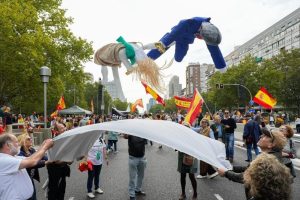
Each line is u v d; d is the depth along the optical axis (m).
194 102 12.58
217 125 14.05
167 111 133.75
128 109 39.94
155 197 8.34
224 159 3.74
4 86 31.44
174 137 3.67
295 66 53.03
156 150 19.47
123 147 21.47
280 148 5.18
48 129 20.91
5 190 4.12
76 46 34.41
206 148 3.69
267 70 61.22
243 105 69.31
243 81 64.31
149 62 4.34
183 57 5.05
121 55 4.46
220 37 4.85
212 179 10.48
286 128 7.14
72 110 39.06
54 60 31.92
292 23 95.81
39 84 31.28
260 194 2.82
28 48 27.02
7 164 4.11
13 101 36.91
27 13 27.58
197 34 4.90
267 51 113.81
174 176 11.12
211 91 77.62
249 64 64.81
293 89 52.88
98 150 8.65
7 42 26.50
